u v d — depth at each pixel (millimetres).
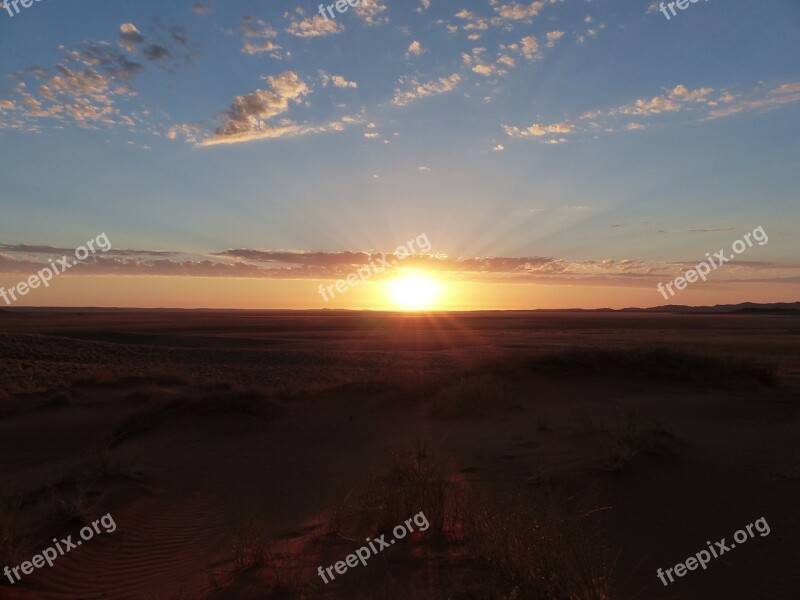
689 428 12938
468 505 7551
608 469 9469
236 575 6824
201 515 10680
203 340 68750
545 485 9242
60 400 25047
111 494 11133
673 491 8812
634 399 17281
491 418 16703
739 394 17766
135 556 8547
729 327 111000
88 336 68438
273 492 12000
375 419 18953
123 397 25656
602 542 6488
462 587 5742
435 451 12719
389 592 5836
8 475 15547
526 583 5328
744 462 10156
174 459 15523
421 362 44781
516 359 22312
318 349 58594
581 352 21828
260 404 20734
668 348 22203
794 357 41406
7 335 50281
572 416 15094
